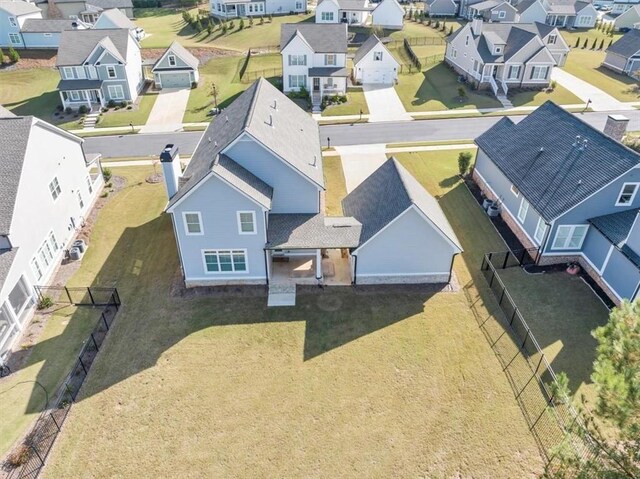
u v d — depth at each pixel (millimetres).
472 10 97438
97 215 36344
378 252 27297
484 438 19766
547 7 95562
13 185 26562
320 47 62188
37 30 76438
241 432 20141
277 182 28156
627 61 67562
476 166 40281
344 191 39219
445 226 27750
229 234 26672
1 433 20078
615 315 13336
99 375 22812
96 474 18625
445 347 24156
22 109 61562
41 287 27844
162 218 35719
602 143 29469
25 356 23922
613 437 18734
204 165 27266
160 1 118938
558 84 64625
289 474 18562
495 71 63625
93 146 50281
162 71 65875
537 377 22406
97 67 59969
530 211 31312
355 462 18953
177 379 22562
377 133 51656
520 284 28484
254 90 32938
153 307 27000
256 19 97438
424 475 18484
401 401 21375
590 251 28766
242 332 25219
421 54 79000
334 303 27125
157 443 19750
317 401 21438
